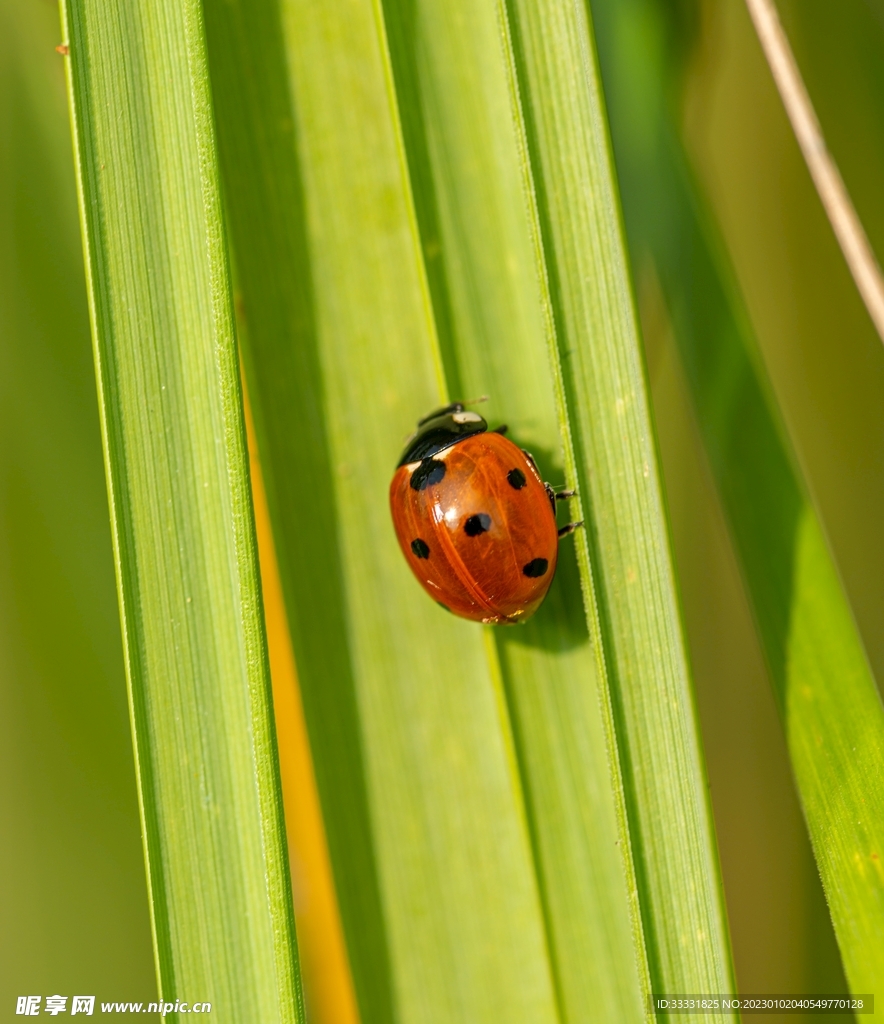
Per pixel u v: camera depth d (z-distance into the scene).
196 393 0.13
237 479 0.13
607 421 0.13
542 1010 0.13
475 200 0.13
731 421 0.13
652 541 0.13
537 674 0.13
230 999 0.13
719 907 0.13
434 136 0.13
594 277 0.13
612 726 0.13
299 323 0.13
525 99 0.13
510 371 0.13
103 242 0.13
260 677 0.13
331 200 0.13
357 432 0.13
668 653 0.13
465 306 0.13
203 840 0.13
